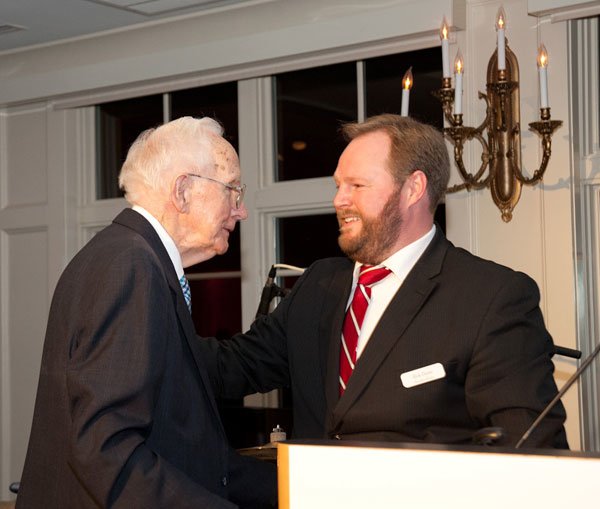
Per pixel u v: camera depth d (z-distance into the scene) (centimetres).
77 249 454
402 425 177
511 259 317
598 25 318
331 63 366
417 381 177
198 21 392
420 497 102
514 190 315
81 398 157
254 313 397
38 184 462
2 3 372
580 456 98
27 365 463
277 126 397
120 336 160
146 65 407
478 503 99
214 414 181
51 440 165
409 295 185
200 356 179
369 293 195
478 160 326
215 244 188
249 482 196
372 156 189
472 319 178
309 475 106
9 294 470
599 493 95
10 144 470
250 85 398
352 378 183
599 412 309
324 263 215
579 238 312
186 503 154
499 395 170
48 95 440
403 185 189
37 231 464
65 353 165
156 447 166
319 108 384
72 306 166
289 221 398
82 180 452
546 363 177
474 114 327
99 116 451
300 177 390
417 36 339
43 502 165
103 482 152
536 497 97
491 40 325
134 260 166
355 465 104
